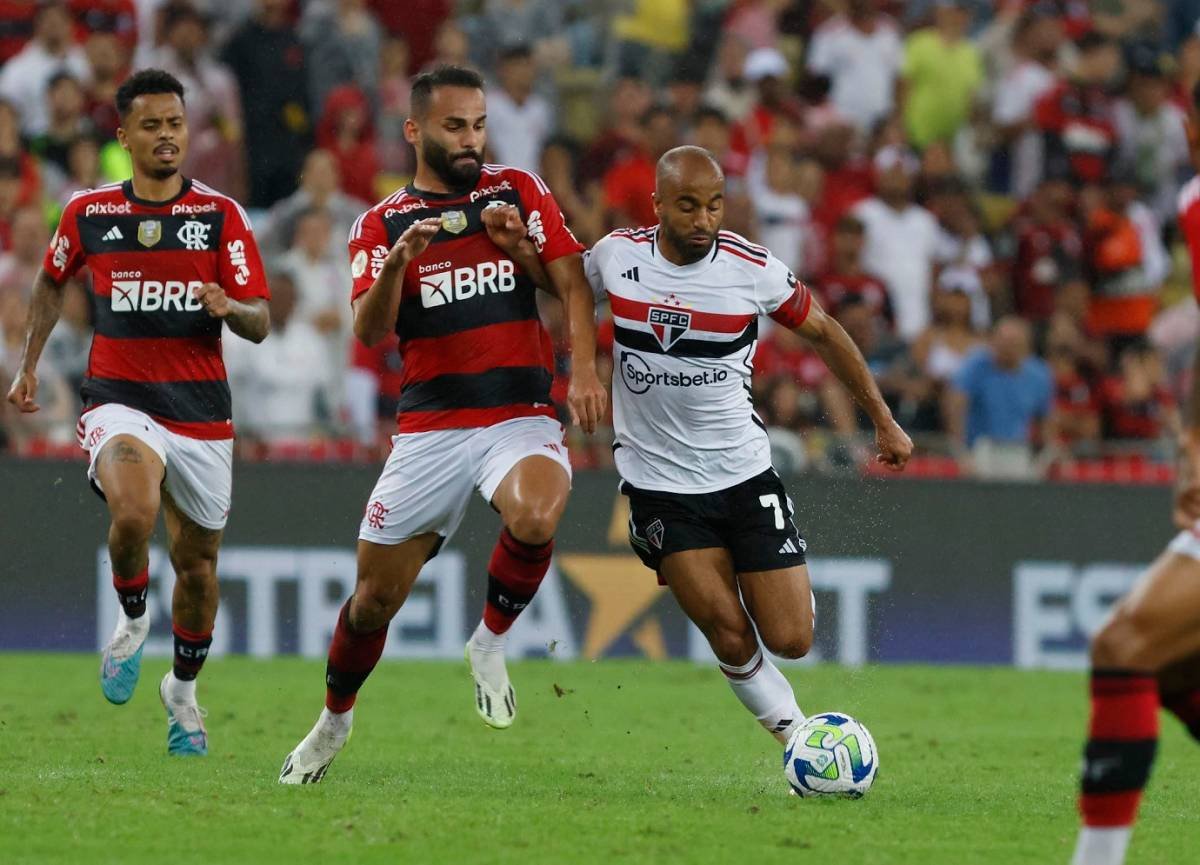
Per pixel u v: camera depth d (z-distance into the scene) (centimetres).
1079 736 3042
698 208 2072
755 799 2106
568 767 2484
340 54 5503
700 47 6050
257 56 5431
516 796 2092
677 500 2175
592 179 5350
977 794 2228
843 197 5503
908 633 4294
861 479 4300
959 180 5622
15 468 4056
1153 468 4475
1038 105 5938
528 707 3316
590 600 4212
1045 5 6222
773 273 2155
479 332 2169
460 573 4134
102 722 2925
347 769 2391
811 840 1800
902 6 6253
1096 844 1488
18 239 4491
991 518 4328
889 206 5406
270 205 5422
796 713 2211
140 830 1788
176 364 2475
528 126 5612
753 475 2186
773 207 5331
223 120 5359
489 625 2241
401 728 2952
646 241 2172
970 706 3519
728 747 2783
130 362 2467
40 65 5309
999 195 6000
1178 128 6122
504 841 1753
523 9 5922
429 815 1897
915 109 6016
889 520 4300
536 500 2106
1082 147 5903
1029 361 4678
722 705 3391
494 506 2162
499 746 2742
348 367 4731
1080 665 4328
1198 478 1552
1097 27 6384
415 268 2162
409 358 2194
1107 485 4359
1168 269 6012
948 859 1723
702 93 5947
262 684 3559
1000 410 4641
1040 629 4322
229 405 2534
